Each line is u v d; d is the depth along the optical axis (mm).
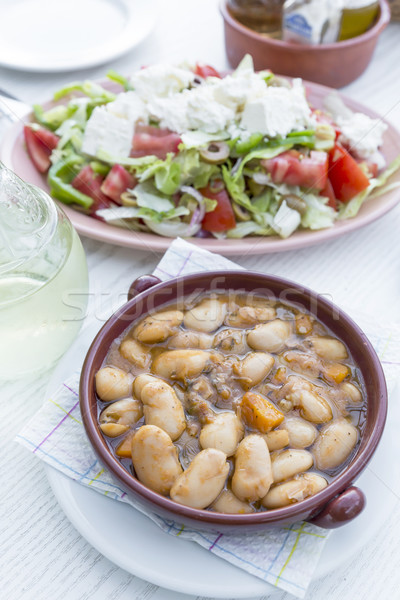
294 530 418
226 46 808
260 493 395
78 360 499
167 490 400
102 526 425
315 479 405
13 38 842
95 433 413
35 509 462
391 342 499
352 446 418
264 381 443
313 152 625
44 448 453
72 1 899
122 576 435
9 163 652
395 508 463
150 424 418
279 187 626
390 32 905
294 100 642
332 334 472
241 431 421
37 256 462
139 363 453
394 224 652
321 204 624
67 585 432
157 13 876
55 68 786
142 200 615
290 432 419
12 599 427
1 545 447
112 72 720
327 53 737
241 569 408
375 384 431
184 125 629
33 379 528
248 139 617
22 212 464
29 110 703
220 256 560
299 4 731
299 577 402
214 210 616
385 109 773
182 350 448
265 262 615
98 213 617
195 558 414
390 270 609
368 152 644
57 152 656
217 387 436
